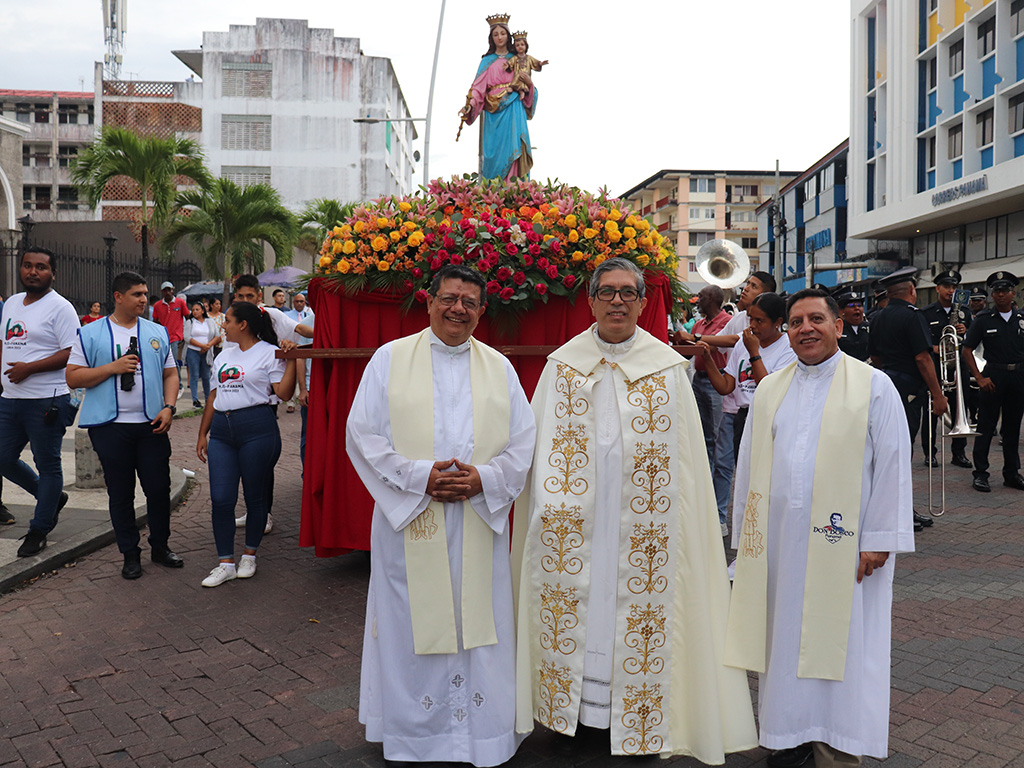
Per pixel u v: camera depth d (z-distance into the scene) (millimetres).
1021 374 7840
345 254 5125
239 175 43500
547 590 3197
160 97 42969
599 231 5102
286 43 43219
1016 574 5395
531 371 5246
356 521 5305
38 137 48906
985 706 3541
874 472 2871
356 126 43750
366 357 5254
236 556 5887
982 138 22812
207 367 13828
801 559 2924
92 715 3492
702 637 3135
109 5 44750
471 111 7586
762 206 52750
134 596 5012
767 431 3076
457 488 3010
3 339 5531
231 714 3502
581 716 3217
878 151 28547
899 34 26328
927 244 28453
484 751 3051
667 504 3186
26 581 5246
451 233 5023
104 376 5203
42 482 5527
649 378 3217
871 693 2854
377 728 3125
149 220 23500
